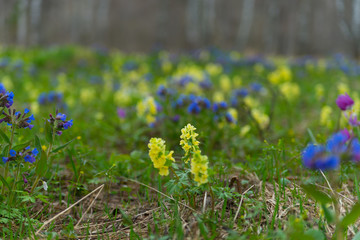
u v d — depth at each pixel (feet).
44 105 17.79
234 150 13.20
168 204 8.58
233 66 48.85
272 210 7.97
